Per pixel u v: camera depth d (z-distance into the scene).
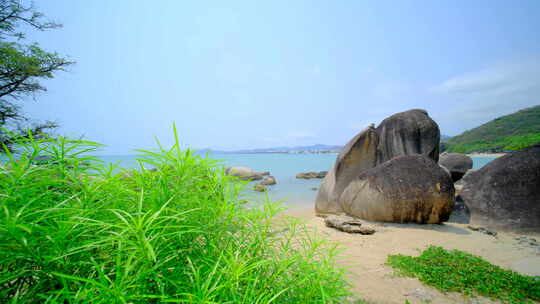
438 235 7.20
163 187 1.12
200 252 1.10
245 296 0.92
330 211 10.66
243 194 1.34
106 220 1.01
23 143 0.96
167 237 1.02
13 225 0.78
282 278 1.16
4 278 0.79
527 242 6.69
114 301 0.78
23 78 13.35
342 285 1.33
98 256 0.99
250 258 1.11
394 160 9.33
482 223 8.56
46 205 0.96
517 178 8.77
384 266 5.01
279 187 21.42
